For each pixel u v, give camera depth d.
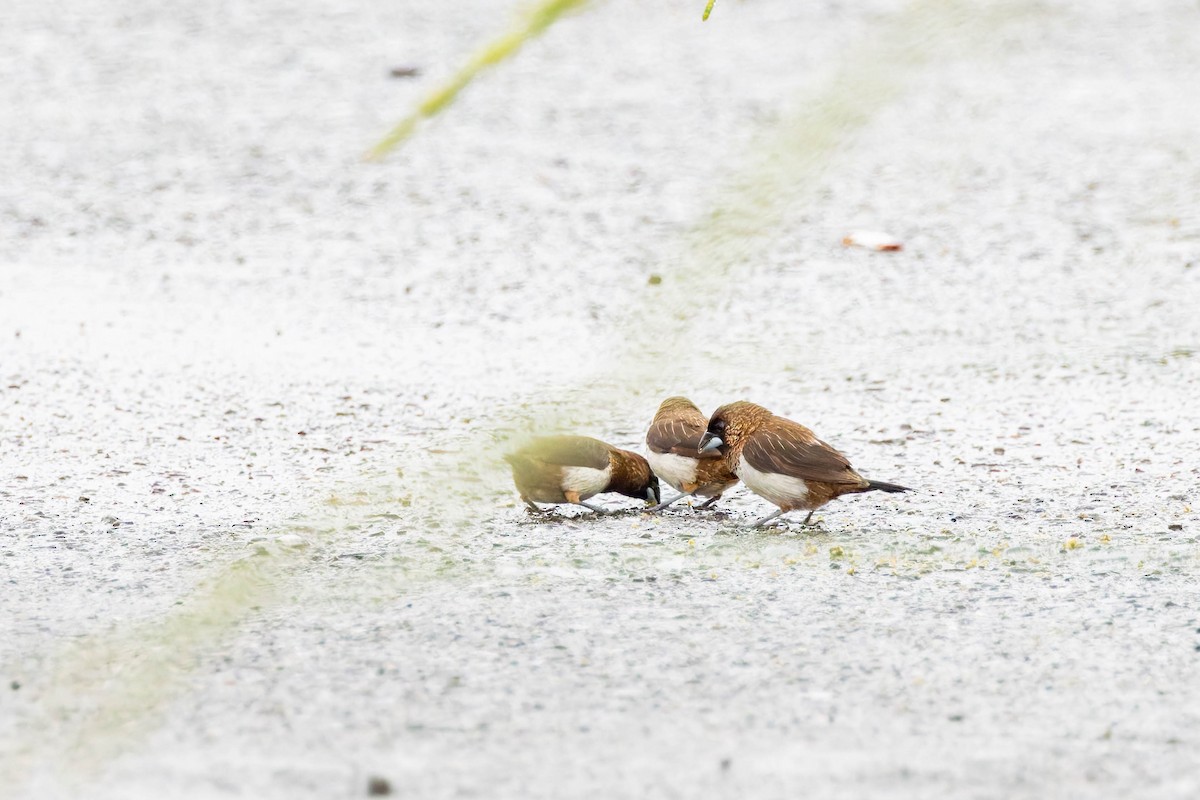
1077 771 6.18
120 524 10.65
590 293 19.09
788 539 10.48
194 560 9.60
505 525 10.89
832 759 6.33
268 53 34.22
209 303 18.78
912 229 22.33
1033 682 7.42
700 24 36.66
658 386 1.89
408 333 17.45
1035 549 10.09
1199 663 7.70
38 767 5.99
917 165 25.78
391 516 10.38
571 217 23.06
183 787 5.87
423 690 7.18
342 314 18.34
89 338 17.02
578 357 16.14
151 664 2.95
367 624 8.22
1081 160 26.08
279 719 6.71
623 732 6.68
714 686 7.34
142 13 38.25
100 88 31.52
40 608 8.53
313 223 23.02
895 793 5.93
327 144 27.56
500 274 20.22
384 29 36.03
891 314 18.19
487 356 16.34
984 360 16.20
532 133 28.31
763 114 28.31
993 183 24.72
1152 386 15.06
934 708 7.02
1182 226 22.09
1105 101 29.91
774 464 10.55
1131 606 8.75
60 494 11.52
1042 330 17.42
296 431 13.56
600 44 35.31
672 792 5.95
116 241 21.84
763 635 8.22
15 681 7.07
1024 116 28.81
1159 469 12.33
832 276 19.94
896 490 10.53
